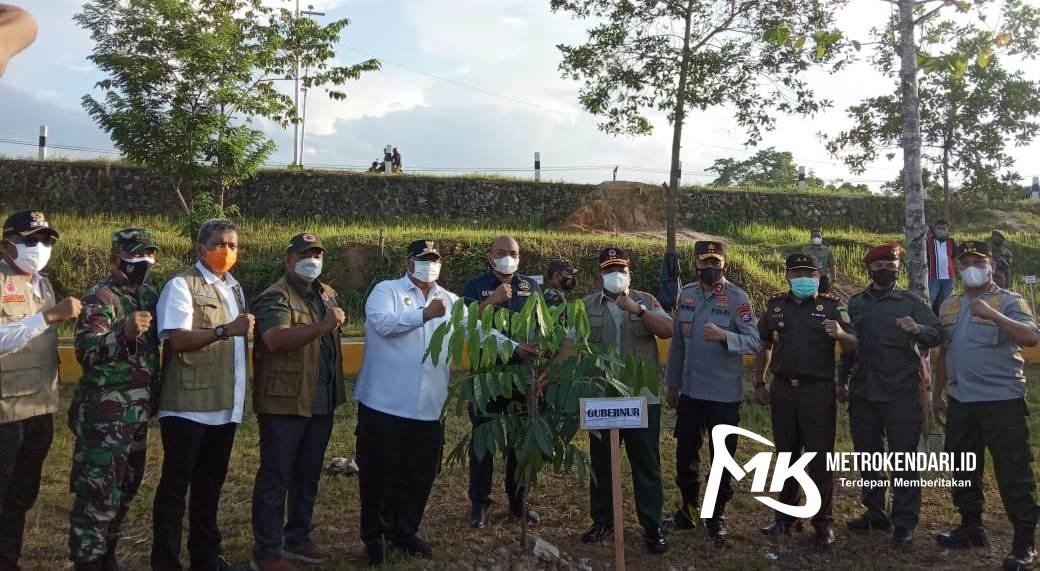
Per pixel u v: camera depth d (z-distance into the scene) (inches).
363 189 794.8
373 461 187.3
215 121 566.9
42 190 730.8
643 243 631.8
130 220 710.5
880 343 210.5
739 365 214.4
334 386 190.7
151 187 749.3
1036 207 890.7
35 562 182.2
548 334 171.6
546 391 181.5
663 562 193.3
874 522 214.8
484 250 605.3
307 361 177.6
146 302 169.5
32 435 164.6
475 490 214.7
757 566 190.9
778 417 213.6
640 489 199.8
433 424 191.5
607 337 209.3
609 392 177.8
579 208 813.2
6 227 161.6
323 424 189.3
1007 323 188.4
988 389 195.5
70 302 156.7
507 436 183.9
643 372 177.2
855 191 994.1
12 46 38.9
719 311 214.8
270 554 172.6
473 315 167.8
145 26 542.6
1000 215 857.5
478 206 814.5
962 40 304.5
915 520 203.5
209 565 172.6
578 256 611.5
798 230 812.6
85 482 156.6
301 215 774.5
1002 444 193.3
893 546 204.1
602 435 204.2
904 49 272.8
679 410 218.8
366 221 776.9
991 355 195.8
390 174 826.8
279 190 775.1
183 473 165.6
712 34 430.0
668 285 263.3
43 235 162.2
